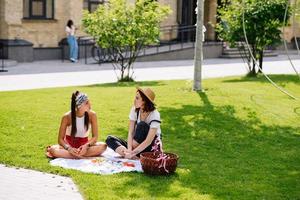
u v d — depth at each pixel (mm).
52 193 7219
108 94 14375
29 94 14484
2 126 10688
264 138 10648
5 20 24641
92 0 27875
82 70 22203
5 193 7172
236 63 26688
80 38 27375
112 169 8203
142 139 8727
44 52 26500
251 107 13203
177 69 23141
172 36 31672
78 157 8727
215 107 13031
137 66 24281
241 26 18359
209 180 7871
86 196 7066
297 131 11312
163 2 31016
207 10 32969
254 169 8586
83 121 8875
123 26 17141
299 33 37562
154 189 7367
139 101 8672
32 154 8953
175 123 11414
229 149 9781
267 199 7180
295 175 8344
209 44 30172
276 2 18203
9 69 21875
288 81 17906
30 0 25812
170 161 7930
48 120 11328
